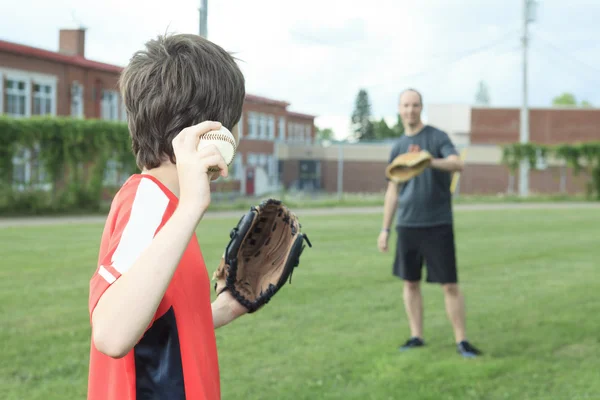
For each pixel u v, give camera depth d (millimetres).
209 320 1339
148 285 1074
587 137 45531
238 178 30922
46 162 17641
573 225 14883
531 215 18484
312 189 42500
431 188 4676
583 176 29078
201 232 12539
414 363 4262
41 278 7141
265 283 1620
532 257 9383
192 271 1295
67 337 4770
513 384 3865
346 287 6898
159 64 1278
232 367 4160
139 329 1075
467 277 7699
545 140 46031
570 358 4434
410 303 4789
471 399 3586
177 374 1227
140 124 1284
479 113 46781
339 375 3975
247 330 5098
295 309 5844
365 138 90438
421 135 4945
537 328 5273
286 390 3721
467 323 5469
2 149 16875
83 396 3594
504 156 29016
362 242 11156
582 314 5773
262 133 42781
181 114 1264
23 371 3994
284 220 1646
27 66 25625
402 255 4793
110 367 1243
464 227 14219
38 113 26281
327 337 4910
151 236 1179
